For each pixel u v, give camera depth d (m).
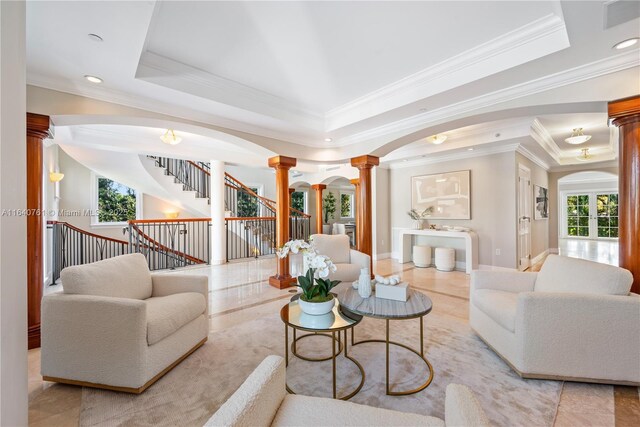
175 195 6.34
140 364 1.79
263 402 0.93
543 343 1.90
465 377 1.98
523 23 2.13
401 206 6.79
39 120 2.49
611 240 9.54
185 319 2.19
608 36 1.96
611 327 1.84
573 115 4.12
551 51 2.15
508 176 5.05
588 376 1.87
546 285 2.37
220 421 0.77
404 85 3.04
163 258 6.14
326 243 3.86
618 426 1.54
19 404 1.02
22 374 1.05
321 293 2.11
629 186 2.29
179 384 1.92
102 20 1.75
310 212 10.68
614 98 2.29
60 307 1.87
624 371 1.83
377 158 4.38
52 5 1.60
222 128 3.60
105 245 6.98
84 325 1.84
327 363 2.19
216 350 2.39
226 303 3.62
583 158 6.27
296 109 3.71
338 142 4.59
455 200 5.77
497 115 2.94
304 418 1.00
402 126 3.66
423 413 1.64
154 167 5.96
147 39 2.28
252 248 7.42
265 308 3.44
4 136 0.95
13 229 1.00
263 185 9.70
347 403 1.09
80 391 1.84
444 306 3.45
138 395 1.80
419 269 5.64
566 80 2.44
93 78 2.50
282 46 2.39
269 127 3.87
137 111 2.92
